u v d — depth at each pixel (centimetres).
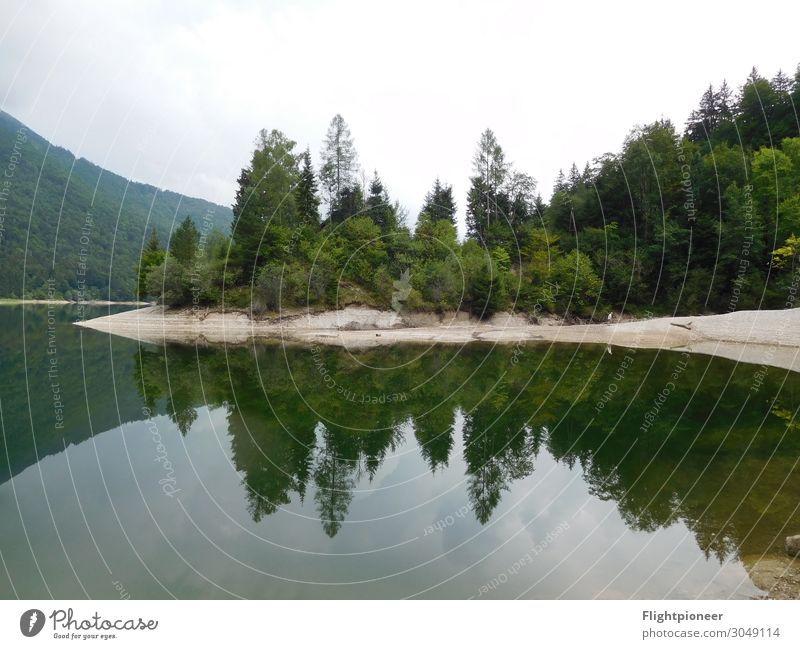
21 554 580
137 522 679
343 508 750
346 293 4306
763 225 3588
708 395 1501
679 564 556
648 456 937
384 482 870
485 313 4222
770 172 3750
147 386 1738
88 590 508
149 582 525
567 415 1336
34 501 745
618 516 686
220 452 1025
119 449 1019
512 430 1214
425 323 4191
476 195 5228
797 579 515
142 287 5153
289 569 557
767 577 522
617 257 4222
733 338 2761
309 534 655
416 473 919
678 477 815
